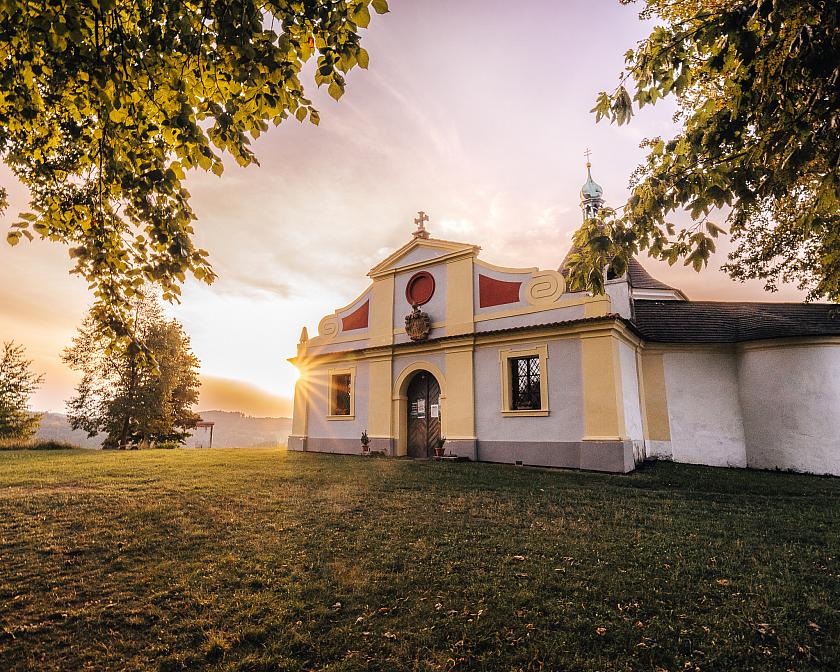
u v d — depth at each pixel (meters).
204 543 6.45
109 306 5.58
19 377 37.25
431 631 4.17
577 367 14.37
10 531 6.86
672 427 16.17
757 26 3.75
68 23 3.68
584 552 6.07
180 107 4.25
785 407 14.61
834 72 3.26
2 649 3.98
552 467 14.21
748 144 4.15
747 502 9.11
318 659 3.83
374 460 15.84
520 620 4.33
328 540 6.55
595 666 3.66
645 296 21.23
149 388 32.94
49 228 5.57
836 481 12.57
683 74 4.23
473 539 6.64
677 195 4.37
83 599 4.86
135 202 4.86
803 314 15.97
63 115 5.20
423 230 19.44
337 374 20.61
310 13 3.78
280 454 18.58
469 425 16.09
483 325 16.67
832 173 3.62
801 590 4.91
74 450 21.12
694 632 4.11
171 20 3.97
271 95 4.11
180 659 3.85
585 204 23.11
